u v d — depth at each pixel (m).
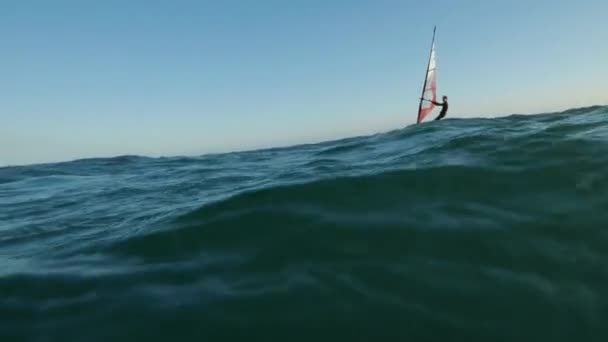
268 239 4.31
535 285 3.25
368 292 3.23
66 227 6.93
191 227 4.92
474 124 13.06
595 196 4.62
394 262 3.64
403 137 12.84
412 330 2.83
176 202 7.75
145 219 6.33
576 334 2.79
